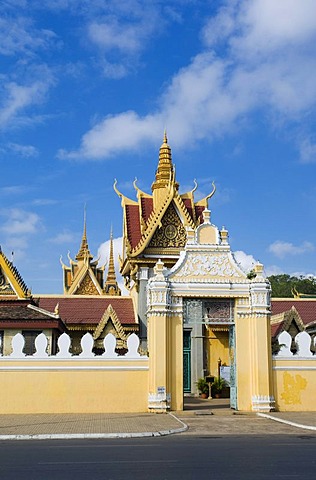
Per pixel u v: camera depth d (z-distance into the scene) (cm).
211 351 3572
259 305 2455
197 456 1283
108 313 3328
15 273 3306
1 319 2909
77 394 2330
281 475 1063
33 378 2327
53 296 3709
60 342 2373
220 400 3088
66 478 1037
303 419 2064
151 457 1273
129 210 3912
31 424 1917
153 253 3562
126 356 2380
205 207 3912
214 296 2455
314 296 4569
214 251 2519
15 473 1087
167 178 3938
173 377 2380
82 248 5025
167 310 2405
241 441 1541
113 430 1738
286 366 2441
